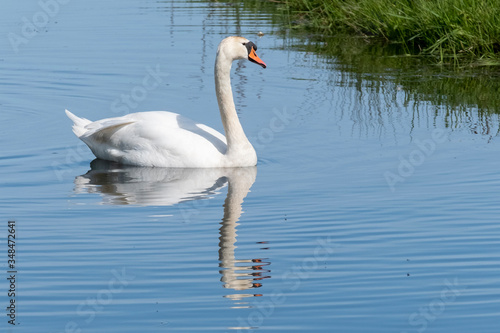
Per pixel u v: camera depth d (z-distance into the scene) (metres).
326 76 20.44
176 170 13.93
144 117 14.67
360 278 9.50
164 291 9.09
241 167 14.06
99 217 11.48
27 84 19.36
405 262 9.96
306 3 28.39
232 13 28.56
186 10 28.91
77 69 20.62
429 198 12.25
